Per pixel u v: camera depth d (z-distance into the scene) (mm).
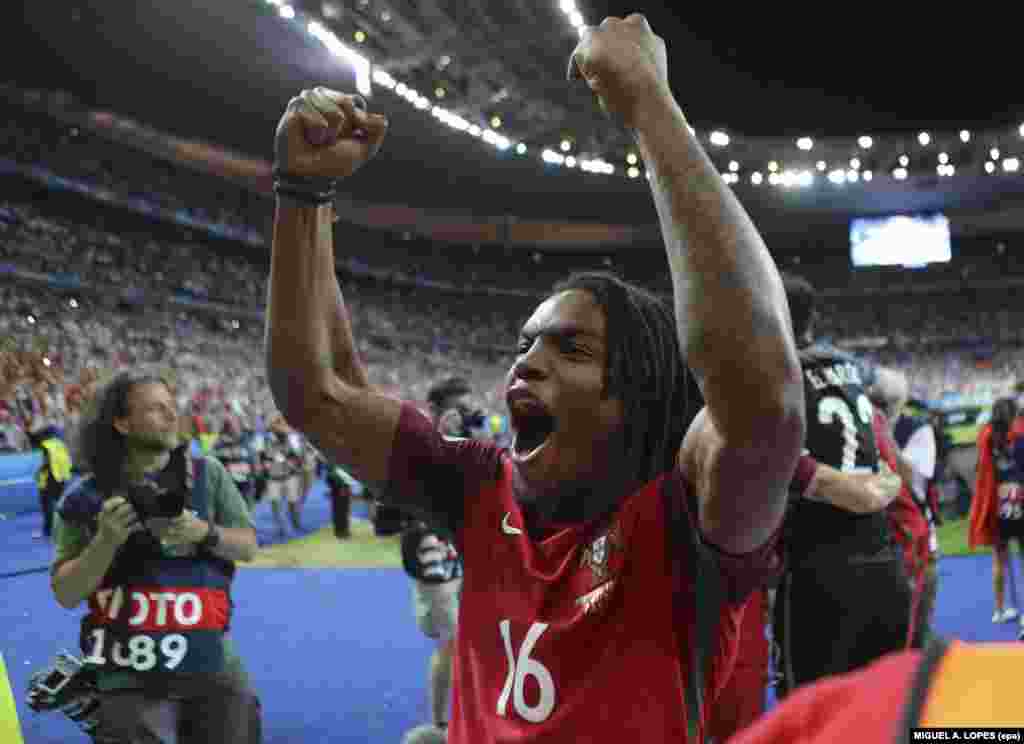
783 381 919
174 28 28922
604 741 1075
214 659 2877
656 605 1112
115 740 2781
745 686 2846
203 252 43594
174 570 2879
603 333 1203
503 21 28516
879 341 54500
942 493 13742
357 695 5637
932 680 448
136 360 29062
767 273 955
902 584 3006
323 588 9523
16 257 31297
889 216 52062
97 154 39750
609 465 1199
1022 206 50938
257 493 13492
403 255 56688
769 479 972
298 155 1344
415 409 1477
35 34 29625
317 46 30125
